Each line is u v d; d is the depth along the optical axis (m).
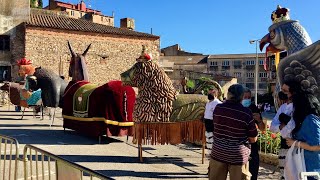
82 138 11.93
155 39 40.81
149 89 8.32
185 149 10.66
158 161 8.94
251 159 6.69
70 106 12.23
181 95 8.60
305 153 4.31
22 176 6.79
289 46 8.09
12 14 33.53
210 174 5.10
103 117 10.89
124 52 38.69
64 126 12.55
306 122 4.26
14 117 17.39
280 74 7.67
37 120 16.45
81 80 12.77
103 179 3.38
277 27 8.23
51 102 14.30
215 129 5.03
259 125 6.79
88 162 8.49
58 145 10.48
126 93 11.07
